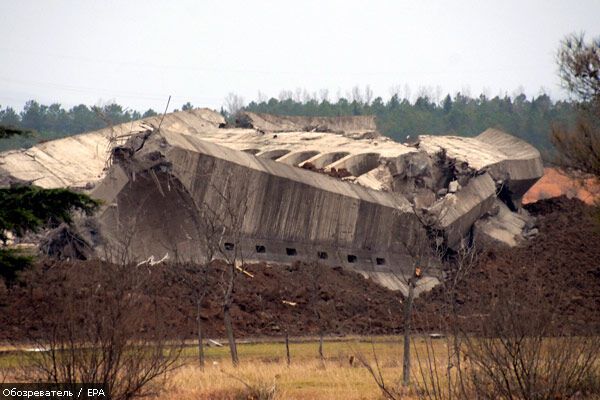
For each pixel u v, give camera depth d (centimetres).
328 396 9819
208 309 18850
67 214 10862
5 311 15388
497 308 8281
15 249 10581
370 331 18050
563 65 13388
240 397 9569
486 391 7962
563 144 13112
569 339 8475
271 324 19250
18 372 9231
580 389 8288
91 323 8088
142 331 9325
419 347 15138
